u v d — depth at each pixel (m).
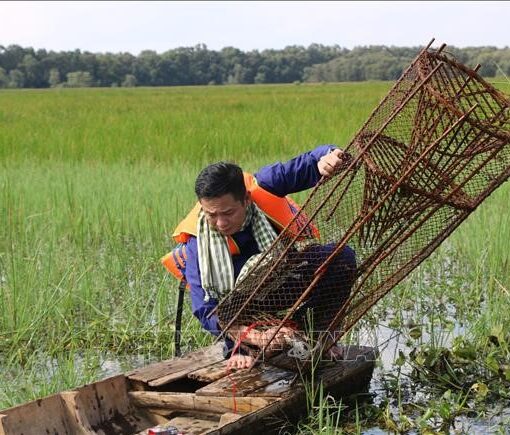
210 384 4.56
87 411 4.40
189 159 14.96
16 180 12.30
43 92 71.75
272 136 16.77
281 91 56.22
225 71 131.88
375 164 4.18
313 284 4.40
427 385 5.12
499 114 4.25
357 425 4.32
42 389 4.98
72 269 7.17
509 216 8.03
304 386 4.48
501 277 6.96
